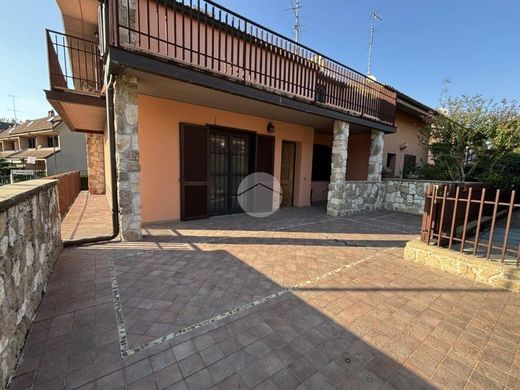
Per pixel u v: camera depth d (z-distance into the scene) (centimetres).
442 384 152
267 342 184
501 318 222
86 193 1048
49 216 290
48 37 460
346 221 613
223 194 639
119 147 384
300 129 769
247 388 145
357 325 207
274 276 296
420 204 735
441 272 318
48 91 467
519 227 595
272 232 492
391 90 781
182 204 544
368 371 160
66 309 218
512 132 714
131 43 348
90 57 674
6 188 204
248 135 669
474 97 761
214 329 197
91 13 525
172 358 166
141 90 447
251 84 452
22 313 178
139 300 236
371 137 793
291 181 811
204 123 562
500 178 664
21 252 184
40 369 154
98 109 552
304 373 157
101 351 170
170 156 524
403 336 195
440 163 838
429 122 862
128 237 407
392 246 425
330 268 325
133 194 404
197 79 383
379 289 270
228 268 315
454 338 194
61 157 1684
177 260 335
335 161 670
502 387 151
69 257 335
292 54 539
